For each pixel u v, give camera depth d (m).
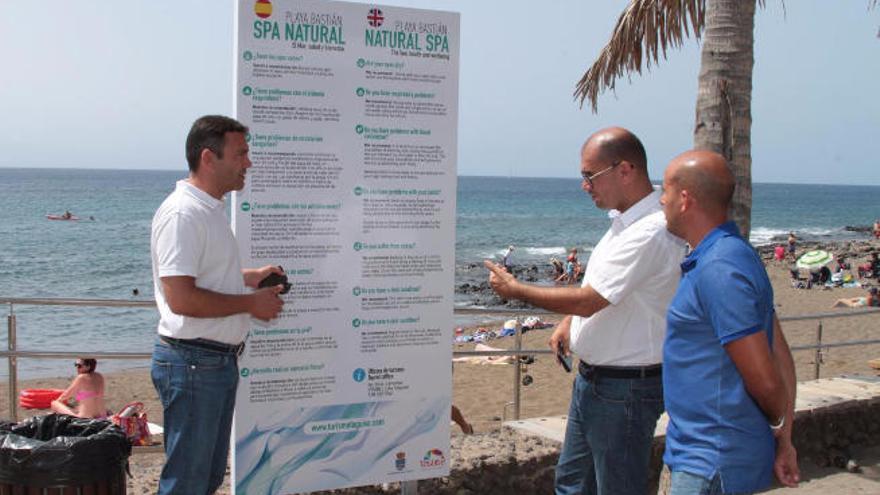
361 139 3.74
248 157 3.39
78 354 4.99
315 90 3.64
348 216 3.75
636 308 3.34
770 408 2.65
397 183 3.82
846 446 6.00
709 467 2.72
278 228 3.64
